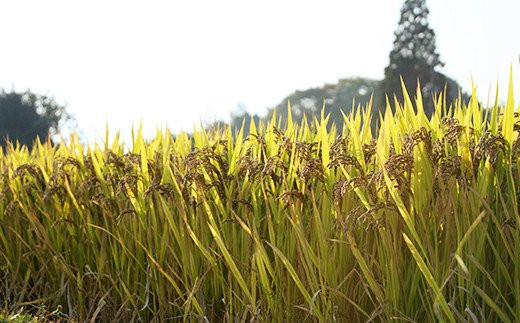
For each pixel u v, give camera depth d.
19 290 5.43
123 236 4.55
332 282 3.32
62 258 4.86
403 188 3.04
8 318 4.32
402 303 3.12
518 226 2.78
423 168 3.04
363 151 3.46
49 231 5.12
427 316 3.10
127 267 4.61
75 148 5.31
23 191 5.27
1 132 40.59
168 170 4.26
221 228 3.85
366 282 3.34
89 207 4.79
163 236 4.15
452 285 3.00
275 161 3.70
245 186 3.93
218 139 4.78
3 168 5.82
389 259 3.09
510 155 2.84
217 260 3.98
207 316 4.05
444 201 2.92
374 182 3.04
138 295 4.54
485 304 2.98
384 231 3.11
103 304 4.42
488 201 2.90
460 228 2.96
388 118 3.31
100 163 4.96
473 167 2.91
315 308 3.26
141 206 4.34
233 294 3.96
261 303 3.68
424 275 2.82
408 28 37.62
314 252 3.51
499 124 2.99
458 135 2.99
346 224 3.04
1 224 5.57
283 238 3.73
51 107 41.66
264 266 3.75
